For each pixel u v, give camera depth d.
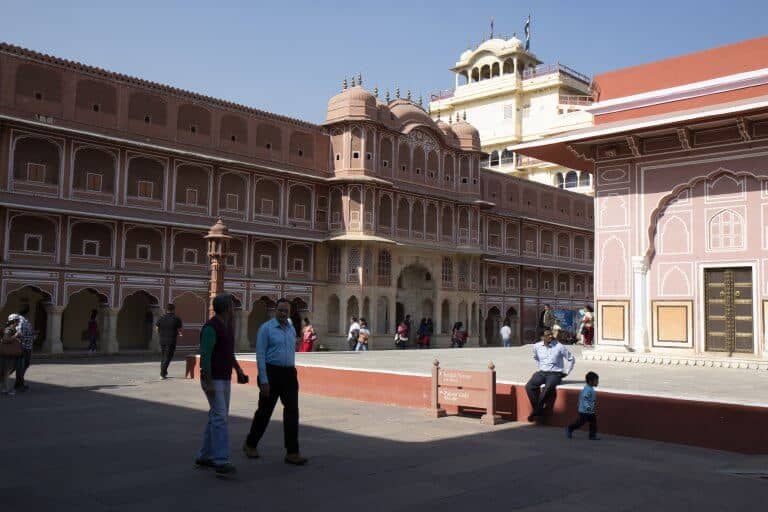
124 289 23.22
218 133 25.89
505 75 45.56
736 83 14.39
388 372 10.71
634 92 16.41
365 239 28.08
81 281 22.22
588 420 7.96
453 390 9.27
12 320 11.84
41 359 20.80
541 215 39.66
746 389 9.61
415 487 5.53
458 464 6.43
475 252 33.28
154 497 5.12
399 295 32.06
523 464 6.49
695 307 14.95
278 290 27.48
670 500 5.28
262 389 6.29
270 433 7.93
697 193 15.12
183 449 6.91
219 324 5.98
